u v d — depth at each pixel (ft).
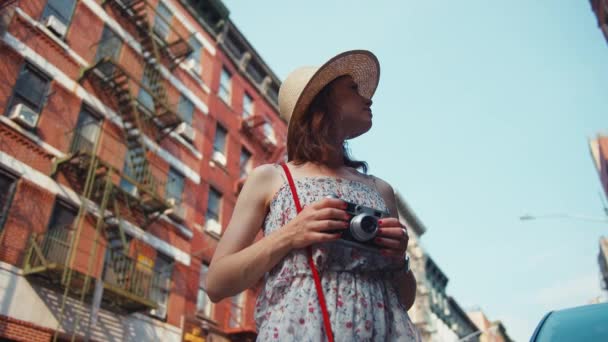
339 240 3.86
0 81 37.19
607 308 4.62
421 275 114.62
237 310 53.98
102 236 40.65
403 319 4.00
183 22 62.54
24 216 35.42
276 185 4.74
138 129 47.37
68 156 38.78
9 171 35.53
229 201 59.82
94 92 45.24
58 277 34.78
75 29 45.73
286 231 3.91
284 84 5.94
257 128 69.51
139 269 43.01
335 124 5.22
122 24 51.44
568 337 4.41
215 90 64.64
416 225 121.70
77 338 35.70
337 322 3.61
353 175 5.23
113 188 41.83
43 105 40.14
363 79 5.74
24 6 41.22
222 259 4.25
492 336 165.78
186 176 53.67
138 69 51.47
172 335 44.29
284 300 3.82
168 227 48.60
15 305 32.48
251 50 74.54
